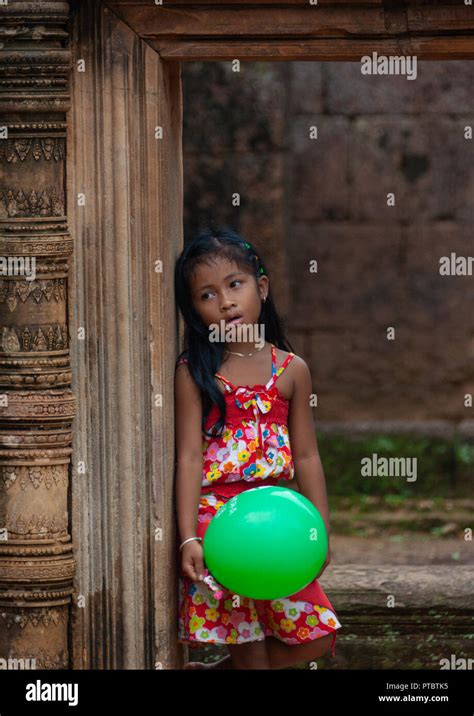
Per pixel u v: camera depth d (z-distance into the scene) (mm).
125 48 5195
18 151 5180
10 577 5312
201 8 5207
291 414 5668
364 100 11289
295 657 5562
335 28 5211
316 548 5133
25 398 5234
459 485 10648
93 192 5219
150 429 5336
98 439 5305
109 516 5332
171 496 5484
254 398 5461
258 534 5031
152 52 5227
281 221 10797
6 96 5137
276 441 5492
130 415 5293
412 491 10664
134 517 5332
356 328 11453
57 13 5117
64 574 5316
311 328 11453
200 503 5492
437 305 11414
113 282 5250
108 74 5188
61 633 5391
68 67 5152
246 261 5484
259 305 5555
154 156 5262
